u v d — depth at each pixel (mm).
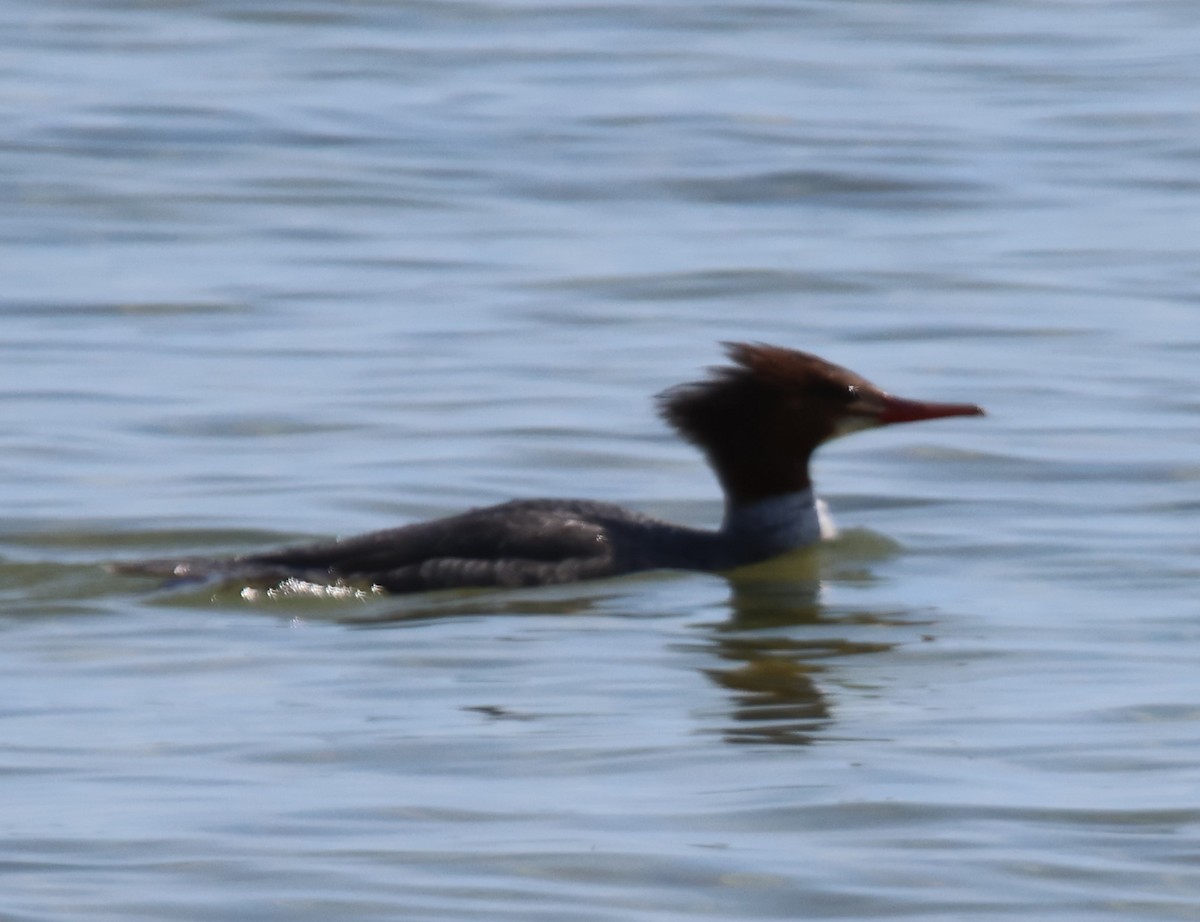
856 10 33656
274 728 10906
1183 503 15633
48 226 23484
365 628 12859
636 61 30422
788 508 14758
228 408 17906
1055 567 14195
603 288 21516
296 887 8867
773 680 11742
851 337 20094
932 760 10359
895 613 13188
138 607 13289
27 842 9312
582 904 8719
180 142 26406
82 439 17078
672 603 13484
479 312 20719
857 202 24578
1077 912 8656
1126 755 10391
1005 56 31000
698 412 14945
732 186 25094
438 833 9445
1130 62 30578
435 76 29625
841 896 8805
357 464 16641
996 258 22453
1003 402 18234
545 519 14227
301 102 28172
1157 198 24609
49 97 28156
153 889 8844
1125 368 19016
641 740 10695
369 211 24172
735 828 9500
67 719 11078
